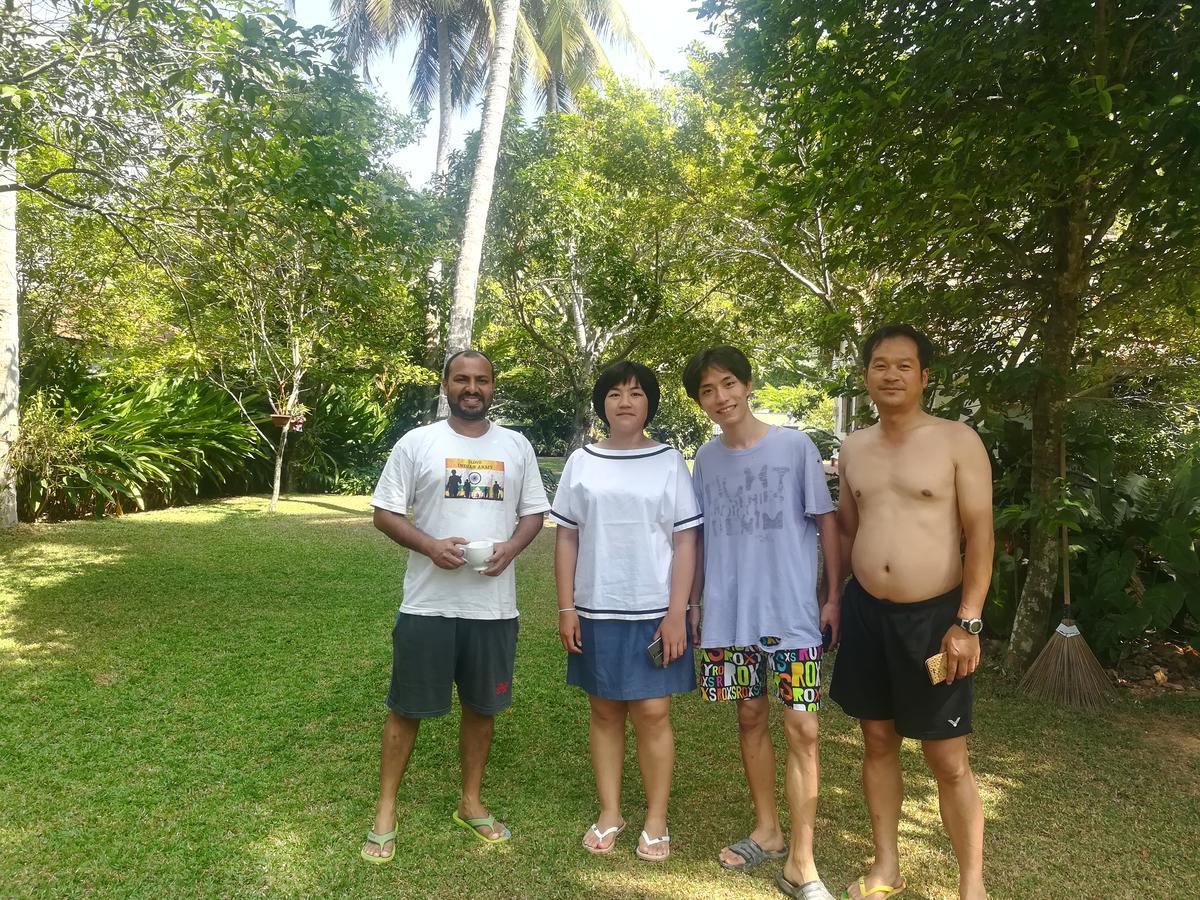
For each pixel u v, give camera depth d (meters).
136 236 5.96
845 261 4.23
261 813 2.67
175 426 10.54
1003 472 4.88
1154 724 3.59
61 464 8.74
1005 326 4.59
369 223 5.96
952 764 2.13
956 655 2.05
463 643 2.50
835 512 2.45
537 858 2.45
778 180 4.12
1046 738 3.42
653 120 9.82
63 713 3.51
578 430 12.41
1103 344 4.23
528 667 4.35
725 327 10.95
